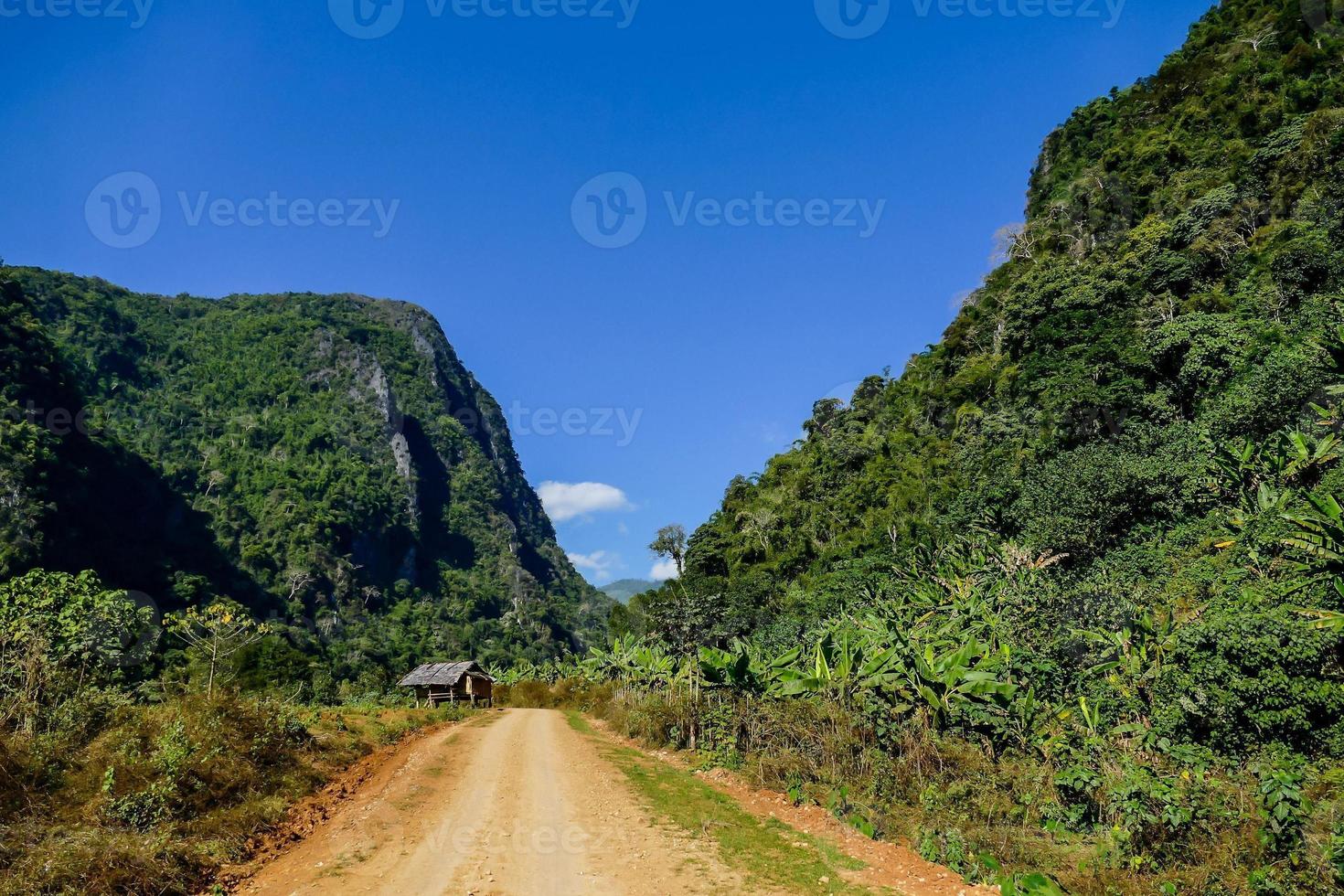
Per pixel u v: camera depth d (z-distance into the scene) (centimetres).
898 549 4441
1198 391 3678
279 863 891
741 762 1472
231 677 1523
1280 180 4847
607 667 3975
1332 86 5678
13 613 1208
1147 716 1402
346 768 1526
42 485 7238
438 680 3744
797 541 6325
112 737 1063
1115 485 2825
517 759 1691
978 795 1110
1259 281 4100
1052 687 1639
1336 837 783
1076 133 8750
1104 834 969
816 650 1623
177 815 963
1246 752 1248
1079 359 4369
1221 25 7850
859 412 8212
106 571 7544
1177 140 6762
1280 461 2359
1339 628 1271
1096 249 6088
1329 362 2614
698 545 7675
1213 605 1711
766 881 802
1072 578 2556
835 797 1122
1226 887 807
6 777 866
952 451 5766
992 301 7312
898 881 805
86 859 728
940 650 1719
